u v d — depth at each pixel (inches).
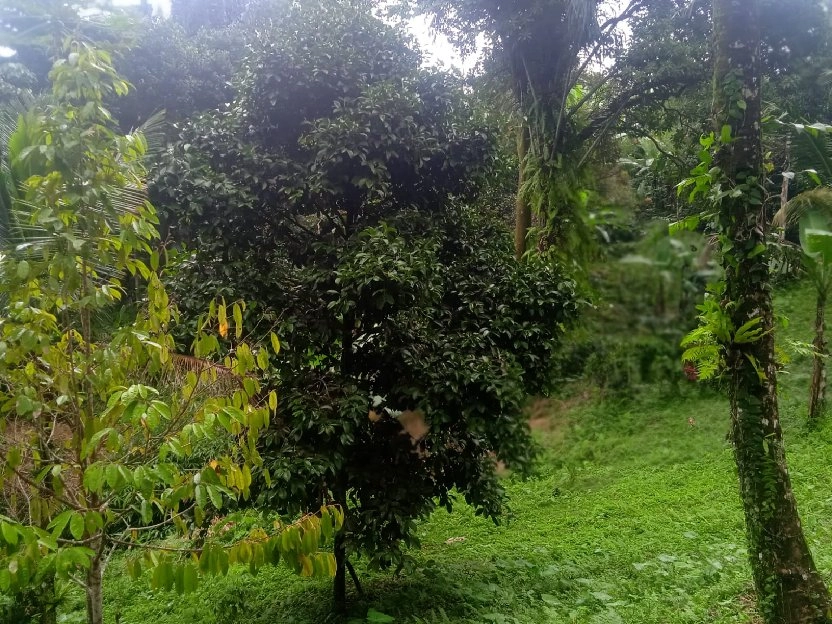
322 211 231.9
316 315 222.2
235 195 206.1
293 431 201.0
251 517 273.9
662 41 269.3
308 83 216.4
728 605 177.2
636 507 299.6
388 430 231.9
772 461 148.9
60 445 122.2
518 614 197.8
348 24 229.6
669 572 215.2
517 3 218.2
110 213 114.0
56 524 94.3
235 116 221.9
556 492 334.6
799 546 148.6
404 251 199.2
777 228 154.9
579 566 241.6
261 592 266.1
